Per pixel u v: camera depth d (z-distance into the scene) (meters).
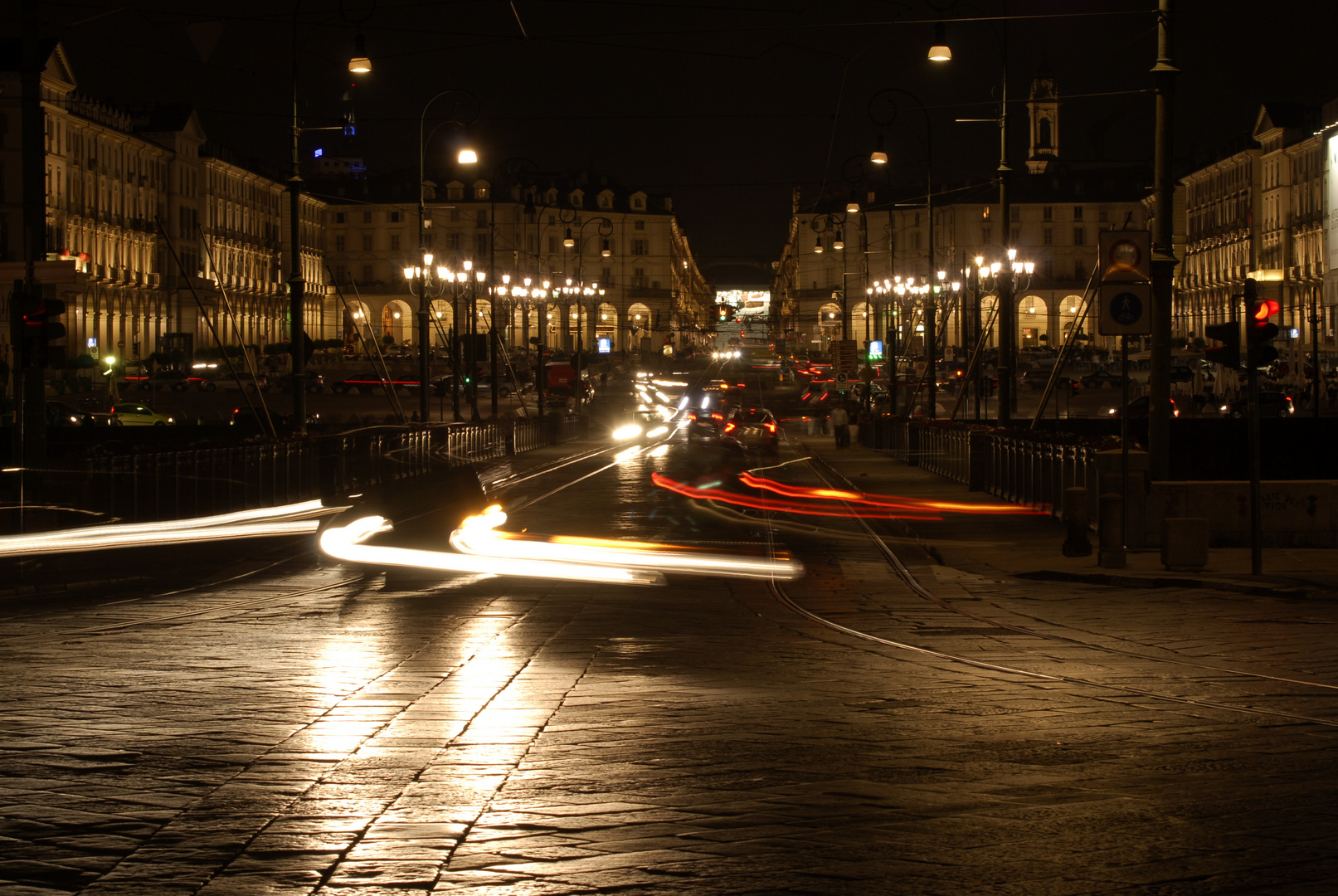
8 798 5.70
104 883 4.55
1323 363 74.56
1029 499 26.12
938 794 5.79
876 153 35.22
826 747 6.80
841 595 15.21
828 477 38.59
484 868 4.71
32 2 17.73
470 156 38.59
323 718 7.53
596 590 15.56
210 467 22.67
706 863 4.77
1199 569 15.81
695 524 24.83
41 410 18.22
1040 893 4.45
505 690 8.55
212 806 5.57
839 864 4.75
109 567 17.45
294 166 26.97
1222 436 37.00
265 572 17.52
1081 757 6.57
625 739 6.97
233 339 113.75
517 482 36.03
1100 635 11.62
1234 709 7.92
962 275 55.97
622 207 154.75
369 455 30.14
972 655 10.42
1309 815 5.43
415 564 18.00
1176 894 4.43
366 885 4.53
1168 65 17.38
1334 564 16.20
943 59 22.66
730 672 9.42
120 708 7.85
